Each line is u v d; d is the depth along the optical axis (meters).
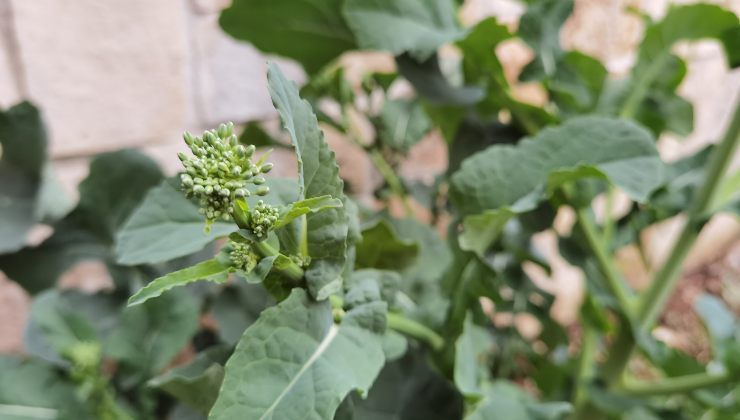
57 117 0.72
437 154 1.02
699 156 0.58
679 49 1.09
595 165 0.42
